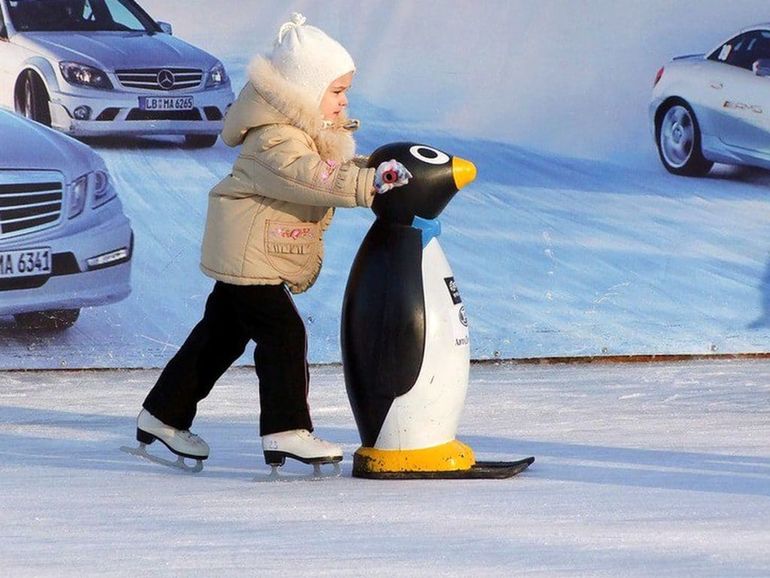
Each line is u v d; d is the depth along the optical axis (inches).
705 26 816.3
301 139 466.0
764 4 815.7
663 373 778.8
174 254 788.6
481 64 808.9
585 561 319.3
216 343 491.8
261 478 477.1
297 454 471.8
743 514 381.1
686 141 818.8
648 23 814.5
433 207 480.1
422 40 804.6
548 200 814.5
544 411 660.1
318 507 408.2
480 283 812.6
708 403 681.0
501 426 612.7
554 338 816.9
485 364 815.1
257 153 462.3
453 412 481.7
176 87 786.2
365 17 800.3
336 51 472.1
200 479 479.2
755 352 824.9
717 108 818.2
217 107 794.2
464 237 810.8
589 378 765.9
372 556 328.8
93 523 382.9
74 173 770.8
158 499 428.5
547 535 352.5
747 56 816.3
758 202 821.2
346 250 807.7
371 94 802.8
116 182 779.4
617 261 818.8
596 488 436.5
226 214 471.2
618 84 815.7
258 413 677.9
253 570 314.8
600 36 813.9
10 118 762.2
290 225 470.6
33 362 775.1
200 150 792.3
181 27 788.0
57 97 769.6
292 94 461.7
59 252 770.8
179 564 323.3
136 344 786.8
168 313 788.6
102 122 776.3
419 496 428.1
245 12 794.2
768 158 817.5
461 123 808.9
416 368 473.4
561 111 813.9
